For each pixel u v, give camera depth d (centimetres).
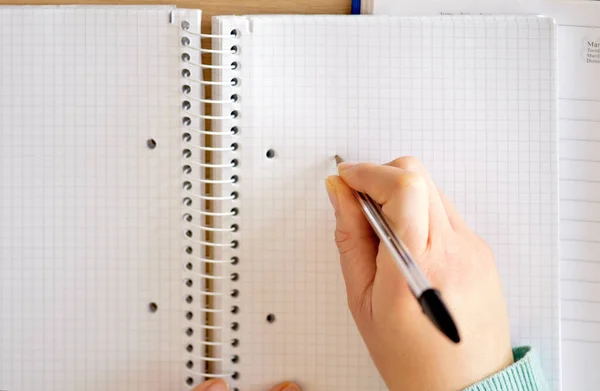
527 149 61
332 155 60
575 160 64
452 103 61
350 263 54
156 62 60
